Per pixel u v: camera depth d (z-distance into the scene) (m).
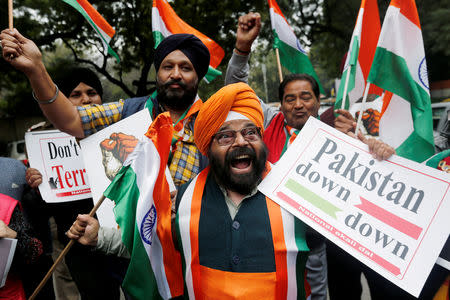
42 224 2.82
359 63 2.97
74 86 3.11
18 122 16.97
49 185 2.62
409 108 2.41
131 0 11.11
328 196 1.87
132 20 11.38
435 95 17.34
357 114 3.87
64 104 2.15
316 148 2.02
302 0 14.26
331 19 14.45
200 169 2.31
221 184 1.88
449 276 2.07
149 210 1.81
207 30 11.23
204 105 1.85
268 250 1.76
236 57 2.98
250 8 11.42
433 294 2.11
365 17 2.92
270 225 1.80
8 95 16.03
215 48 3.40
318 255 2.63
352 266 2.74
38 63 2.00
